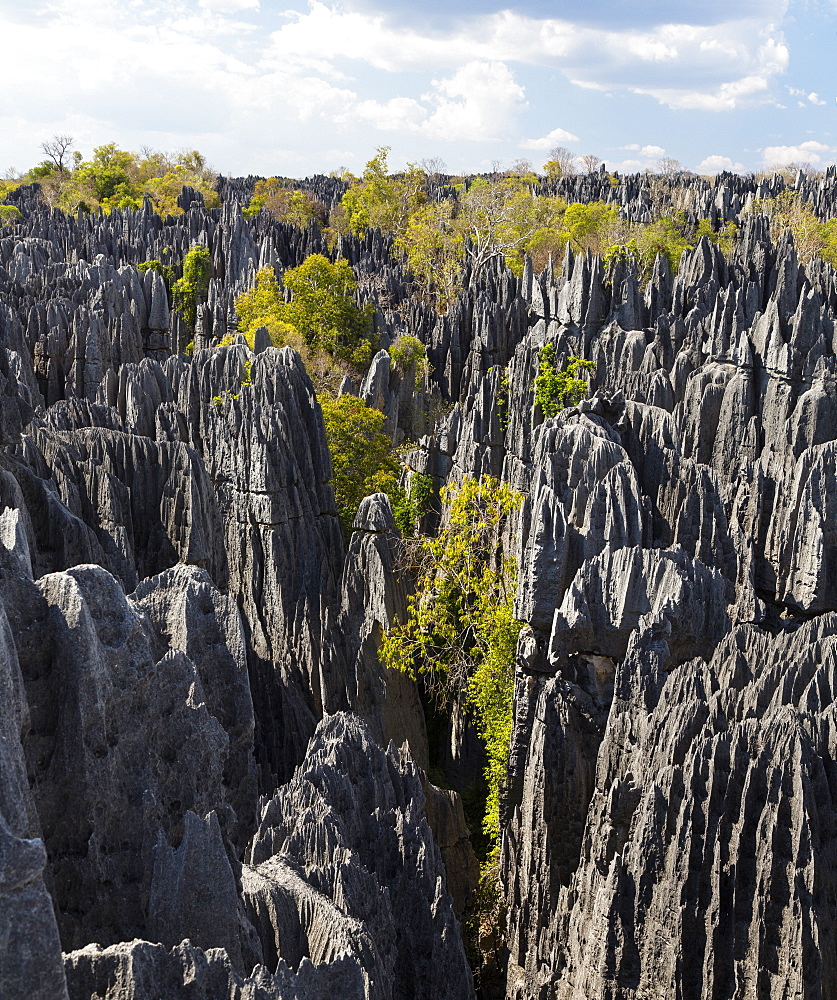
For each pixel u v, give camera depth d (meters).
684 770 24.48
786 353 58.59
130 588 41.81
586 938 28.42
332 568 59.72
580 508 38.88
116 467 48.66
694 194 185.75
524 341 82.81
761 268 86.94
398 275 133.75
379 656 49.34
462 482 61.09
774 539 43.16
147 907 17.47
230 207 178.00
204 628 23.61
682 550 35.81
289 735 44.00
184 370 75.69
